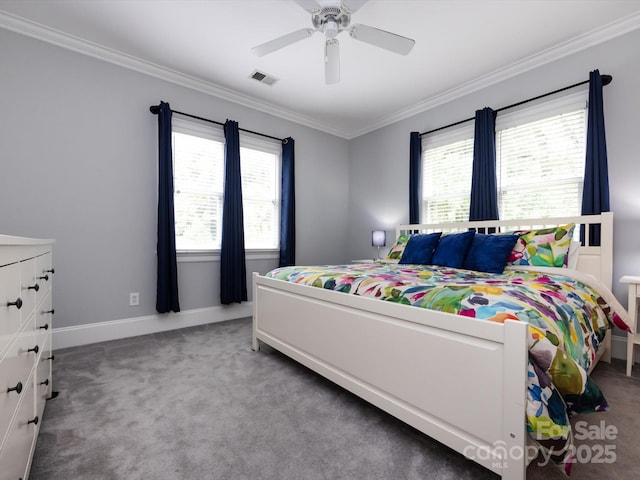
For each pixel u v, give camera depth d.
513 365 0.93
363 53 2.63
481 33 2.37
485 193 2.92
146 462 1.18
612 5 2.08
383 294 1.43
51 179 2.40
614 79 2.31
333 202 4.44
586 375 0.98
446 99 3.38
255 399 1.66
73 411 1.53
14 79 2.26
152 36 2.43
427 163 3.60
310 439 1.33
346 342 1.56
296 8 2.12
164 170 2.82
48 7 2.12
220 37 2.44
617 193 2.29
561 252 2.13
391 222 4.01
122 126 2.72
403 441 1.31
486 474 1.12
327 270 2.11
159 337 2.74
